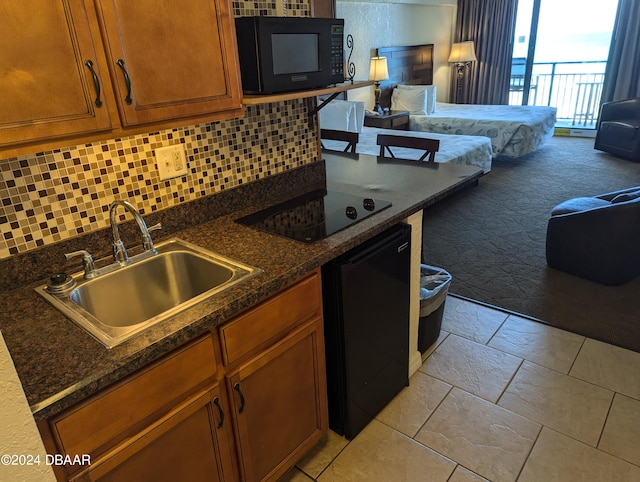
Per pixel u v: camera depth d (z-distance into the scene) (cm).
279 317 140
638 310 266
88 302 137
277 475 159
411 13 664
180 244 160
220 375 128
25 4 96
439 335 251
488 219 414
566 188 485
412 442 186
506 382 215
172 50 124
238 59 144
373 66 575
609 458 174
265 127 197
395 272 183
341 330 165
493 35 733
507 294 290
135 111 120
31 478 88
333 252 151
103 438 103
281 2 191
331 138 330
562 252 307
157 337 108
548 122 596
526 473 170
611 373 218
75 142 111
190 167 172
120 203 141
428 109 641
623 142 568
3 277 133
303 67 166
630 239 277
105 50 110
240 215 187
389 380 200
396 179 233
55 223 141
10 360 80
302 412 163
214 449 132
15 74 97
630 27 618
